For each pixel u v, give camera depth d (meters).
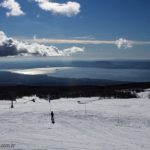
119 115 21.48
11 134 14.76
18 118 20.89
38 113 23.02
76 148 11.67
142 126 17.88
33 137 13.95
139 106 26.88
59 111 23.75
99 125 18.23
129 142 13.53
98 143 13.05
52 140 13.29
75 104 31.00
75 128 17.22
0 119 20.50
